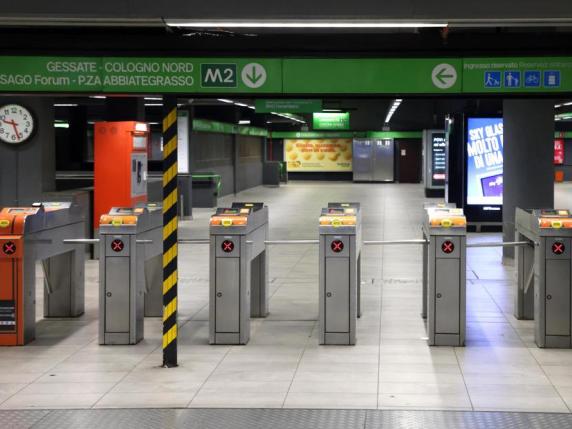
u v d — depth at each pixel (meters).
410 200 35.34
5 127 16.66
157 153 38.88
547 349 9.35
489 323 10.73
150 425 6.83
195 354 9.21
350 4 7.26
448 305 9.48
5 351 9.41
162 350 9.35
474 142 21.33
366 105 38.34
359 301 11.16
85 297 12.72
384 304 12.03
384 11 7.23
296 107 15.66
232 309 9.61
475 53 8.32
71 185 22.59
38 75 8.38
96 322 10.97
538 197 15.88
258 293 11.17
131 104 19.52
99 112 39.50
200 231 22.22
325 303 9.58
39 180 16.73
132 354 9.24
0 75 8.40
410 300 12.34
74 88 8.40
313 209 30.17
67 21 7.59
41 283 13.81
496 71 8.31
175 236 8.65
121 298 9.66
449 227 9.41
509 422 6.86
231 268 9.59
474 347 9.46
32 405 7.39
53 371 8.54
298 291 13.21
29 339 9.80
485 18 7.25
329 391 7.77
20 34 8.38
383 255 17.50
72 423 6.89
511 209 16.00
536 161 15.85
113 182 16.89
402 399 7.51
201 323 10.84
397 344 9.62
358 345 9.58
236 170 40.06
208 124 32.41
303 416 7.03
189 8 7.38
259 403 7.41
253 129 44.06
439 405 7.33
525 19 7.25
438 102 36.91
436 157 37.06
